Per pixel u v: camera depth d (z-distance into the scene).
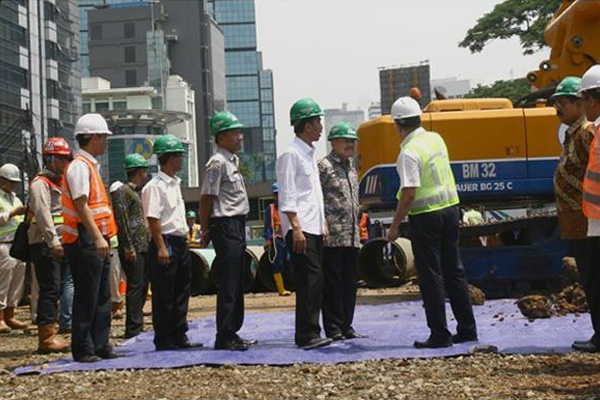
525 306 10.77
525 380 6.90
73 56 90.94
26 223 9.87
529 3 44.78
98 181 8.77
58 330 11.82
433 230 8.61
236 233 8.95
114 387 7.31
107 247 8.53
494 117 13.75
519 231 14.70
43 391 7.19
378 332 10.16
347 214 9.59
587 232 7.33
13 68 74.94
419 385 6.84
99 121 8.72
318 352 8.55
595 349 8.02
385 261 18.25
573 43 13.46
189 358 8.44
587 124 7.70
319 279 8.88
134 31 199.75
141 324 11.13
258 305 16.16
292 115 8.96
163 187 9.46
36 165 33.91
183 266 9.54
